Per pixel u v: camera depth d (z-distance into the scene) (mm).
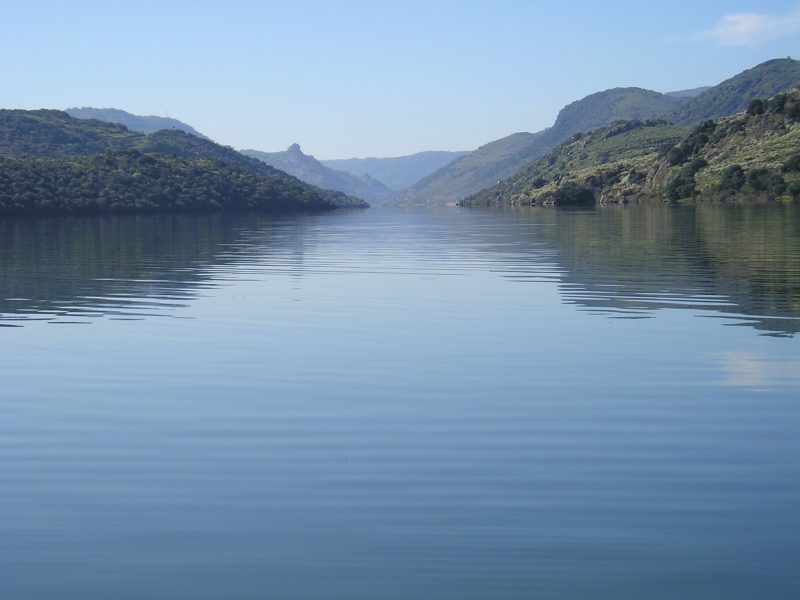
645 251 55781
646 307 32406
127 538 13164
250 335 28406
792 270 42156
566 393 20609
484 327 29156
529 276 43250
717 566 12047
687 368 22797
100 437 17875
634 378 21875
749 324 28609
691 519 13453
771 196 155750
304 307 34281
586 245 63562
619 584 11656
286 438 17578
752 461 15867
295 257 58562
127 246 71562
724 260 47906
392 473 15531
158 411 19703
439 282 41719
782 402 19594
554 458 16172
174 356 25297
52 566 12375
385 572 12047
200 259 57312
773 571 11898
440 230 97250
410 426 18219
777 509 13758
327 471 15680
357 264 52281
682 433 17531
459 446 16922
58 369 23828
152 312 33469
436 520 13547
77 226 116562
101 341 27641
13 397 21078
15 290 40250
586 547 12617
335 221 140250
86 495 14797
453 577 11883
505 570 12047
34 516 13961
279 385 21812
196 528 13438
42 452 17000
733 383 21250
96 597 11586
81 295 38375
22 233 95312
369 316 31875
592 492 14523
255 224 125562
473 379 22062
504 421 18484
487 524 13383
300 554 12570
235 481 15289
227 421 18828
